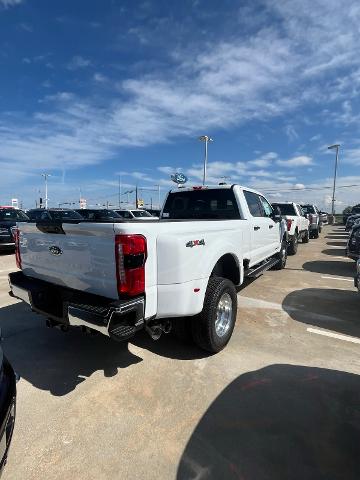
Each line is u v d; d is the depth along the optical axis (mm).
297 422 2645
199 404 2873
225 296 3873
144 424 2629
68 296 3143
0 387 2016
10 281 3758
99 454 2326
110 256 2824
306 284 7156
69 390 3088
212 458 2285
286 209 13906
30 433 2523
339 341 4160
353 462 2252
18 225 3807
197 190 5797
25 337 4250
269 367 3492
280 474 2156
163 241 3016
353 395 3010
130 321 2871
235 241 4430
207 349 3725
